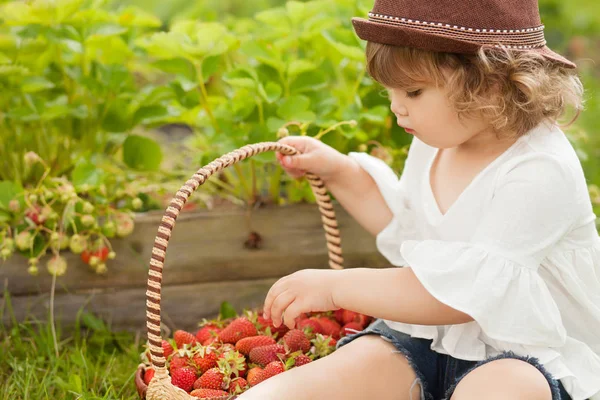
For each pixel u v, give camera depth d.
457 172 1.51
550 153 1.39
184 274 1.95
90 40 2.02
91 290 1.93
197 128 2.42
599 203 2.18
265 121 1.97
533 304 1.34
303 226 2.00
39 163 2.05
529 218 1.36
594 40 3.92
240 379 1.47
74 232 1.89
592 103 3.21
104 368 1.81
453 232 1.49
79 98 2.14
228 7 3.51
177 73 2.00
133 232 1.93
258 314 1.76
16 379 1.69
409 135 2.08
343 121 1.92
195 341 1.59
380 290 1.38
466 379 1.34
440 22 1.32
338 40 1.99
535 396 1.29
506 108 1.37
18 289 1.90
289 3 2.03
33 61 2.04
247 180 2.14
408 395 1.44
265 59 1.94
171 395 1.34
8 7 1.91
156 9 3.40
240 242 1.97
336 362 1.41
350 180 1.74
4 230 1.85
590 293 1.45
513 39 1.34
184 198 1.39
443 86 1.35
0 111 2.09
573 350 1.40
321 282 1.41
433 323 1.37
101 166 2.09
